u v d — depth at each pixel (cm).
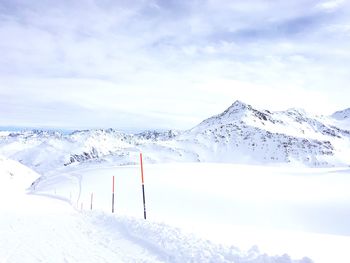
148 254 1173
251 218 6353
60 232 1681
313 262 880
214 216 6266
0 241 1444
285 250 1097
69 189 10750
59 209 3731
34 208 3662
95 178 13012
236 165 17538
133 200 7825
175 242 1258
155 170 14538
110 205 6444
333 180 11956
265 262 943
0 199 4884
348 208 7200
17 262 1090
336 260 967
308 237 1402
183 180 11244
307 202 7819
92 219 2134
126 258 1127
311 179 12200
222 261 1007
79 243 1392
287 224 6062
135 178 12062
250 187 10019
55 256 1165
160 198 8088
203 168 15512
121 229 1661
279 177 12594
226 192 8906
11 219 2220
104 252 1220
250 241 1262
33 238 1514
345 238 1419
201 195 8450
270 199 8131
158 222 1670
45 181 17100
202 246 1162
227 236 1382
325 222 6244
